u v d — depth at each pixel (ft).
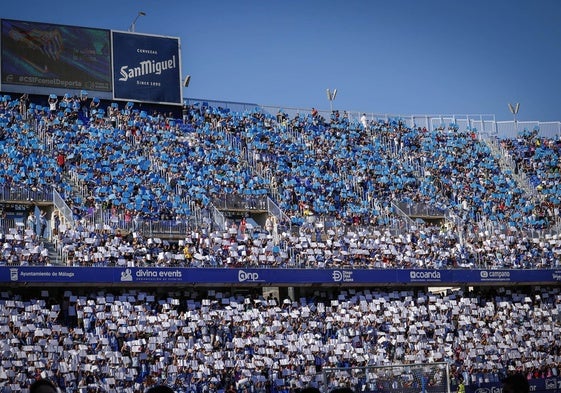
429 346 185.47
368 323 184.75
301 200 214.69
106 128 212.23
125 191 192.34
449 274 203.10
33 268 158.61
